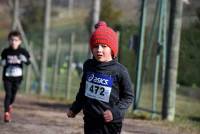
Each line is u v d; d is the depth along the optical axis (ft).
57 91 136.56
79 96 38.22
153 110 82.02
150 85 113.19
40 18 251.19
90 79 37.09
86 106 37.06
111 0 180.34
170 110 79.25
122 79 36.76
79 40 207.00
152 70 100.78
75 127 67.51
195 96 124.16
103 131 36.50
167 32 86.89
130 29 98.22
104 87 36.65
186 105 109.19
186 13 98.07
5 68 72.08
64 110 88.94
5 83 71.36
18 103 99.25
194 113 95.66
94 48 36.76
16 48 72.08
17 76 71.77
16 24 141.59
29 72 136.46
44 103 102.73
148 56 83.35
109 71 36.70
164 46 81.56
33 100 110.01
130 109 91.91
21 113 80.23
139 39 83.61
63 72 152.56
